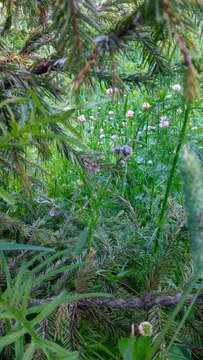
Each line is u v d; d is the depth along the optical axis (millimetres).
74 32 188
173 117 717
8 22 333
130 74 330
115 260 416
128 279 435
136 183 688
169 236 413
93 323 344
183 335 332
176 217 448
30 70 317
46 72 313
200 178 211
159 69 279
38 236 421
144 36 234
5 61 316
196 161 214
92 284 349
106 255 426
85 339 350
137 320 339
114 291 365
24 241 467
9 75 309
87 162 392
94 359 333
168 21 168
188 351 346
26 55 338
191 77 173
